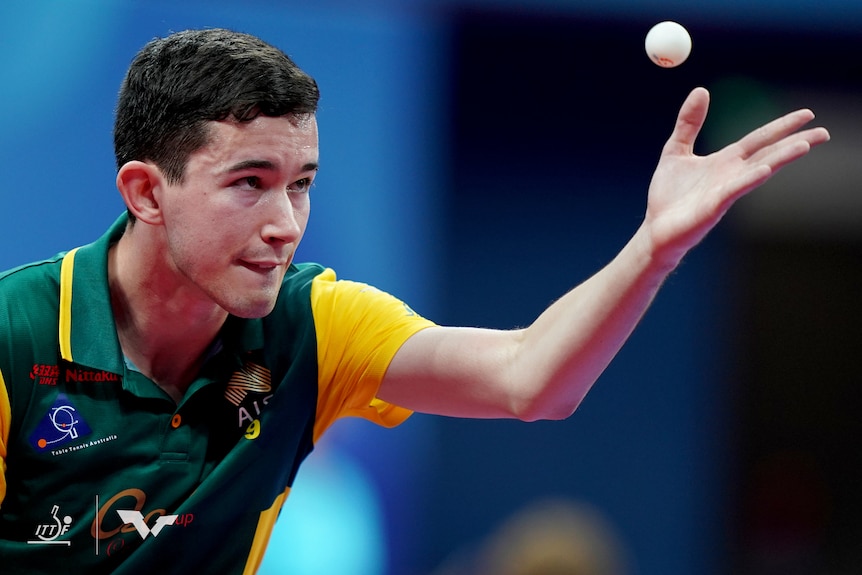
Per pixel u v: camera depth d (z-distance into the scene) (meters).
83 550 8.25
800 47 25.52
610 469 25.23
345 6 21.58
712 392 26.31
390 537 21.94
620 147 25.31
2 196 18.92
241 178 7.64
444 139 23.38
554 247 24.97
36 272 8.34
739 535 26.20
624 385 25.75
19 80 18.98
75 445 8.11
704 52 25.56
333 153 21.56
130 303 8.38
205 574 8.73
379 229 21.84
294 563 20.94
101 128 19.39
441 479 24.08
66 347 8.09
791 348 27.14
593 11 23.44
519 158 24.86
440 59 22.53
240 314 7.87
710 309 26.59
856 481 27.02
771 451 27.02
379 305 8.95
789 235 27.17
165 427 8.32
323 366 8.87
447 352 8.35
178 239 7.80
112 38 19.48
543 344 7.73
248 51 7.70
